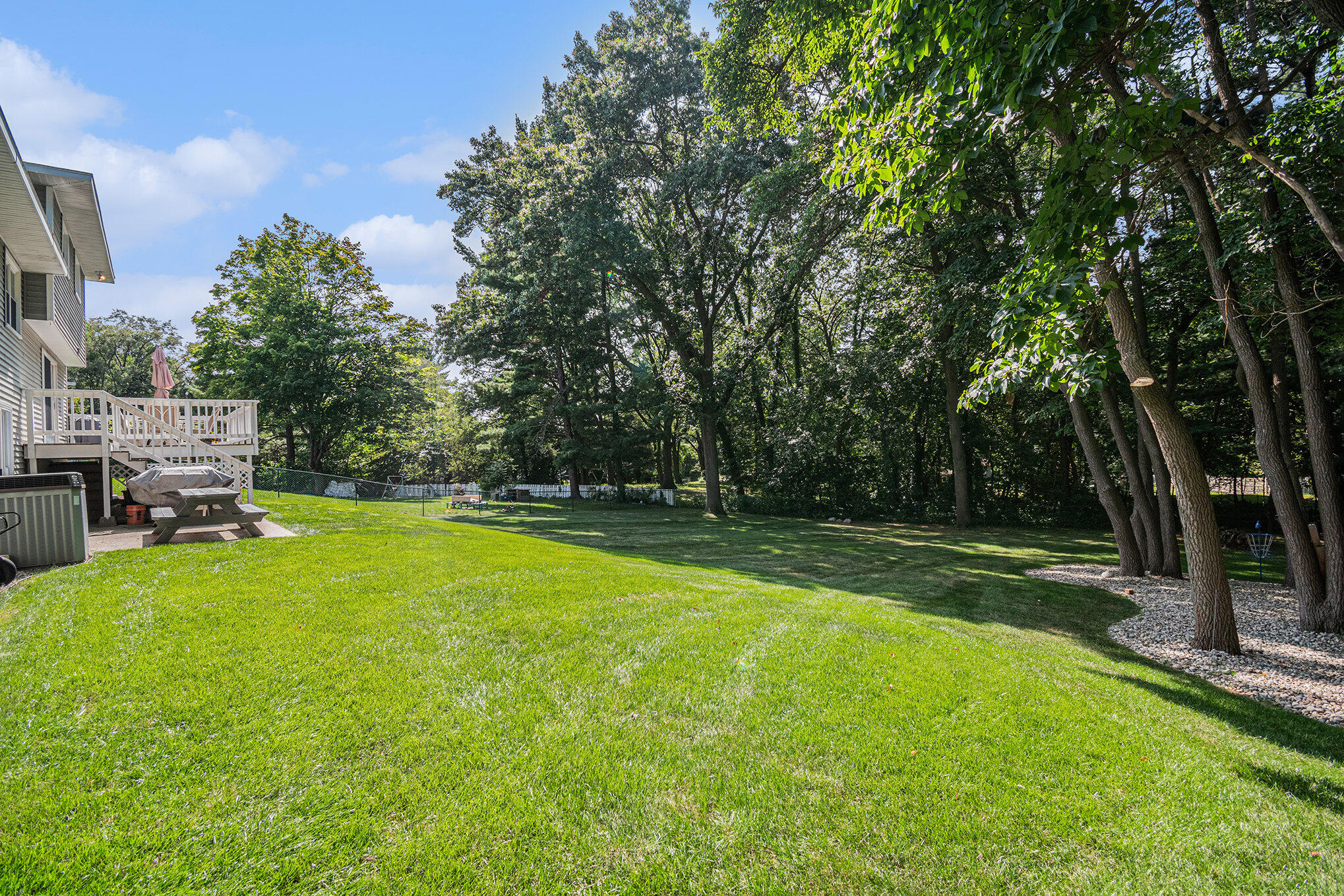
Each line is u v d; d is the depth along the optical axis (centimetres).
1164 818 330
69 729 345
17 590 591
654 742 385
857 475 2953
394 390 3606
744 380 3222
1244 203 934
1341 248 542
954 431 2544
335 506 1661
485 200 3019
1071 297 538
